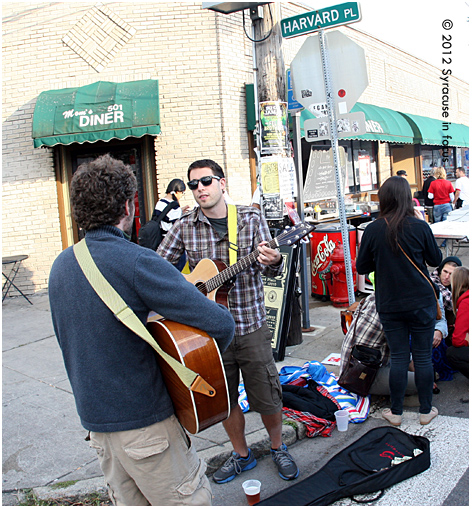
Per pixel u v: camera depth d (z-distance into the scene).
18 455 3.17
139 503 1.76
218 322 1.71
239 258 2.65
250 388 2.68
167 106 7.61
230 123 7.73
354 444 2.93
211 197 2.61
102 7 7.59
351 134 3.95
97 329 1.60
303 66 4.11
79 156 7.97
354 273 6.25
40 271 7.96
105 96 6.99
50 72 7.73
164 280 1.61
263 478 2.82
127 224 1.78
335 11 3.88
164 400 1.69
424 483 2.64
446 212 10.52
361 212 9.02
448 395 3.72
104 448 1.67
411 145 14.25
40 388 4.26
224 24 7.62
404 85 13.62
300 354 4.59
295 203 5.33
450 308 4.19
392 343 3.21
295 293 4.80
